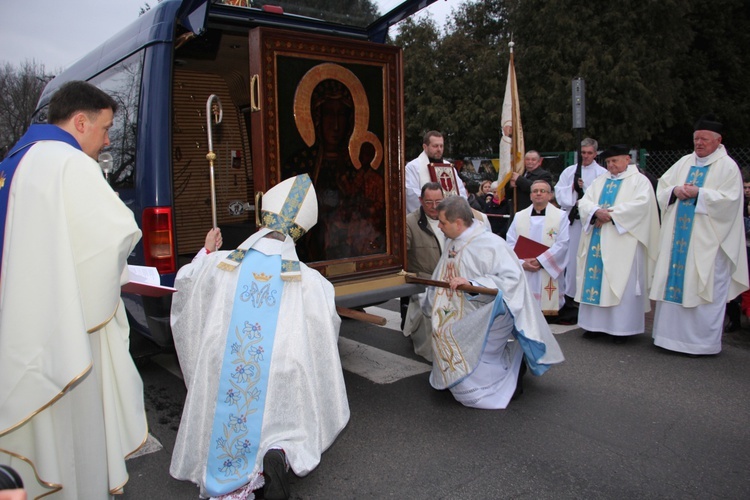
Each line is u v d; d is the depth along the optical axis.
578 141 7.39
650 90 18.44
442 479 3.21
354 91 4.40
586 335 6.04
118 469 2.37
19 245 2.07
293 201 2.98
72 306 2.07
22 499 1.18
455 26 24.66
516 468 3.31
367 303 4.43
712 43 22.03
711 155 5.38
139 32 4.58
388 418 4.02
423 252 5.17
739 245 5.27
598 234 5.75
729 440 3.63
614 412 4.07
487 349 4.17
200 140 6.39
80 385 2.24
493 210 9.41
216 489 2.66
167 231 4.18
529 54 19.11
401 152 4.69
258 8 4.93
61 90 2.35
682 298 5.23
